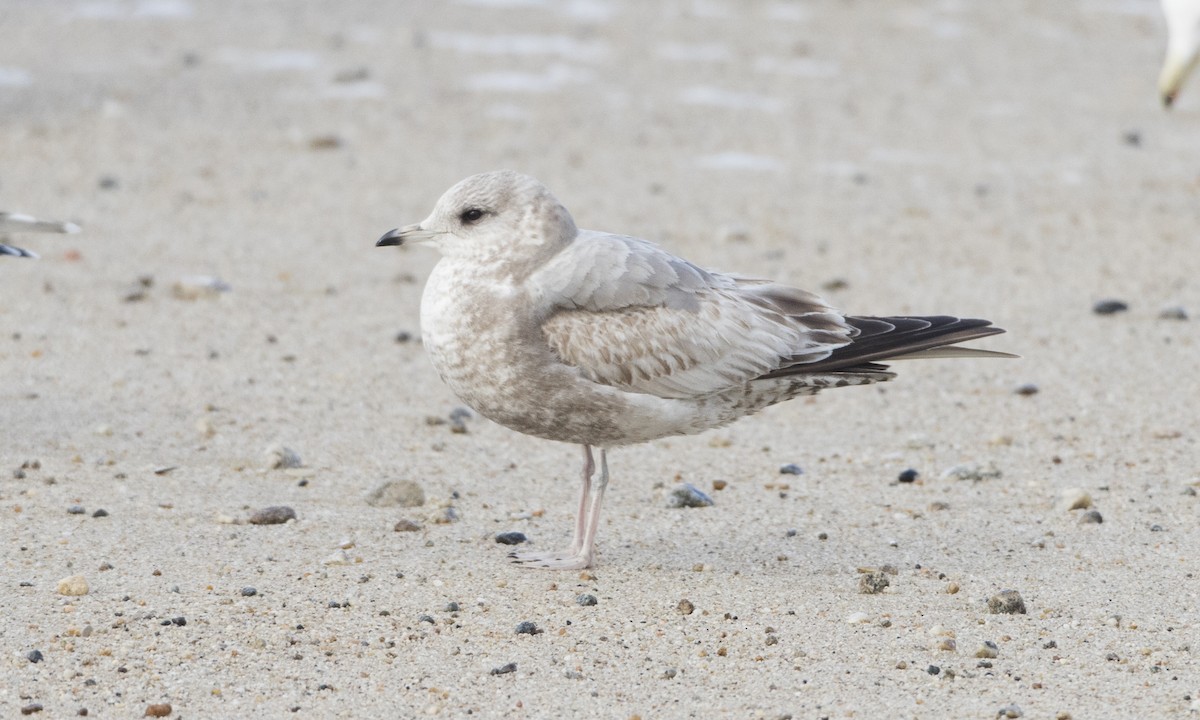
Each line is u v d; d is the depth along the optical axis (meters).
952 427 13.86
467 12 31.97
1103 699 8.47
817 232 19.86
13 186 20.53
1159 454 13.07
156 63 26.91
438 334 10.27
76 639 8.98
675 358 10.15
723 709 8.34
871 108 26.19
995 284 18.08
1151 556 10.73
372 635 9.21
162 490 11.71
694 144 23.80
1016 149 24.03
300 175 21.77
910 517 11.59
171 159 22.16
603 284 10.11
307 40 29.03
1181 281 18.23
